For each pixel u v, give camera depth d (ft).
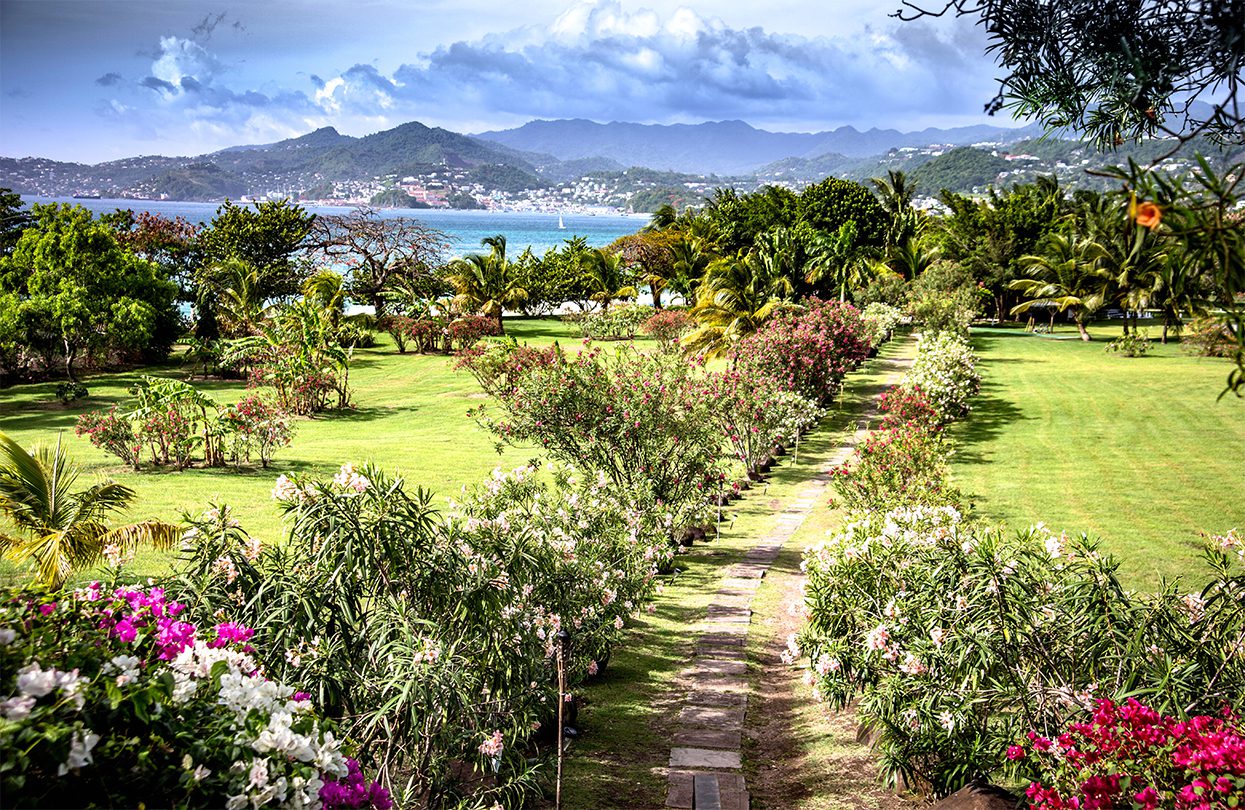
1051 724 17.26
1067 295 151.43
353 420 89.30
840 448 76.02
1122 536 43.73
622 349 55.01
